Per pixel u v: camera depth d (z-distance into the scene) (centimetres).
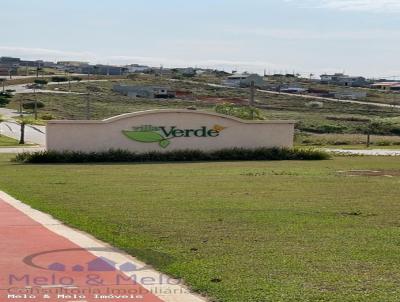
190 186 1964
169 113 3622
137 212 1360
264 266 833
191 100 10650
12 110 9094
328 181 2139
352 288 724
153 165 3127
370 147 4928
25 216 1286
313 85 16775
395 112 10156
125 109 8806
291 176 2358
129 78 15200
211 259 877
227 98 11212
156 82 14138
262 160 3588
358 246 977
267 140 3812
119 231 1115
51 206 1450
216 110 4825
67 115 8175
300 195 1705
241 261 864
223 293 703
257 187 1927
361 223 1216
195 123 3672
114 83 13600
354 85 18075
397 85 17788
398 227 1170
